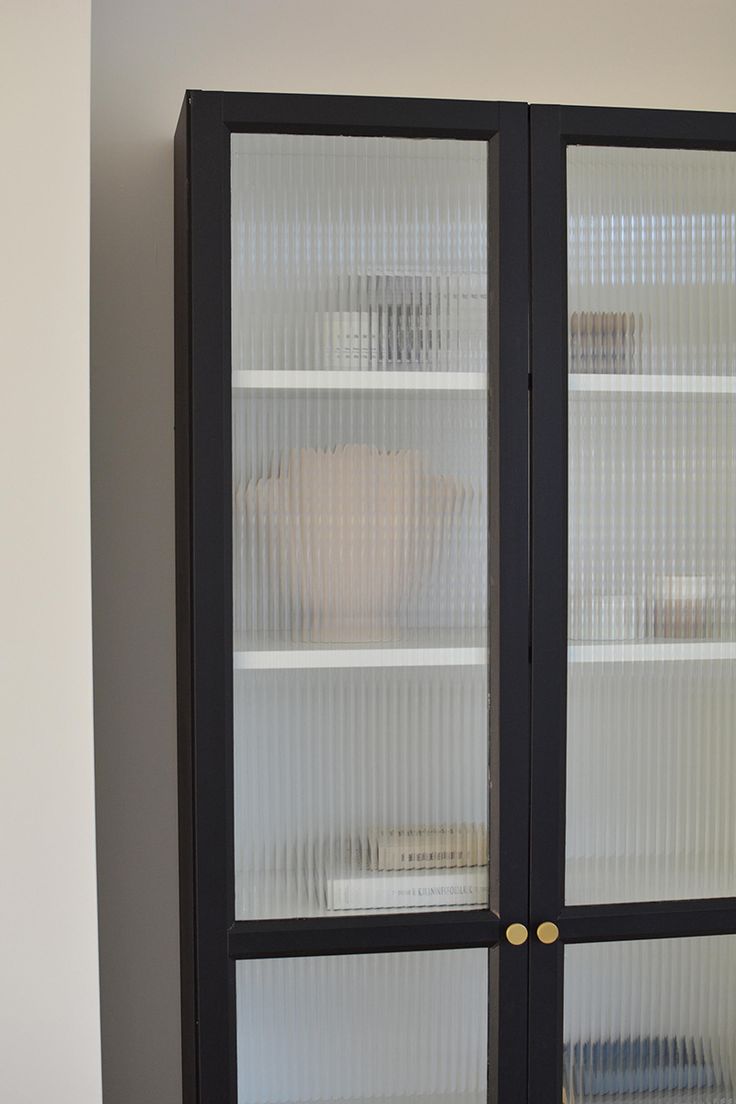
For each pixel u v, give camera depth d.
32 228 1.44
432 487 1.63
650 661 1.68
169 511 1.95
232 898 1.60
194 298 1.56
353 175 1.60
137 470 1.94
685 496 1.68
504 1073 1.65
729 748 1.70
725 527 1.69
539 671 1.63
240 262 1.59
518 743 1.63
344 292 1.61
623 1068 1.69
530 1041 1.66
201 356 1.56
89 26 1.45
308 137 1.59
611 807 1.68
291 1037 1.63
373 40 2.00
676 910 1.68
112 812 1.94
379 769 1.63
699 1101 1.71
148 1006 1.95
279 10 1.98
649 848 1.69
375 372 1.61
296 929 1.61
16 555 1.44
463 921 1.64
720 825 1.71
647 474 1.67
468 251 1.62
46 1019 1.45
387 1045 1.64
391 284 1.61
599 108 1.63
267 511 1.60
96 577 1.93
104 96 1.94
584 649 1.66
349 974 1.63
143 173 1.94
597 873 1.68
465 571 1.64
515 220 1.61
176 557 1.89
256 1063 1.62
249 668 1.60
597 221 1.64
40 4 1.44
